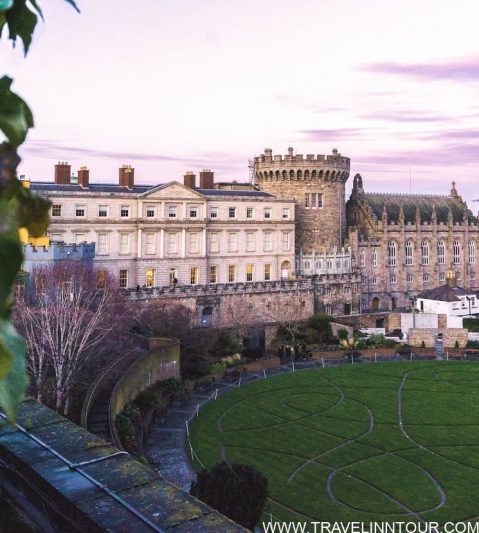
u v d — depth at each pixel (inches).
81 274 2519.7
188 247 4074.8
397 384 2908.5
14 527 480.1
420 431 2223.2
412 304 5039.4
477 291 5290.4
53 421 611.2
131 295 3501.5
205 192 4340.6
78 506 460.4
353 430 2230.6
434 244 5516.7
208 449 2004.2
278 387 2827.3
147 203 3919.8
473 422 2335.1
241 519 1176.2
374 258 5260.8
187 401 2573.8
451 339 3777.1
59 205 3627.0
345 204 5615.2
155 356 2436.0
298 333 3858.3
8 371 90.3
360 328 4069.9
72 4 103.3
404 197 5831.7
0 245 91.4
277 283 4170.8
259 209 4399.6
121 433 1750.7
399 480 1766.7
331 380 2972.4
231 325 3828.7
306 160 5007.4
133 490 490.0
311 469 1845.5
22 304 1867.6
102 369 2063.2
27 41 108.2
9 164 95.1
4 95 96.3
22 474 524.4
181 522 450.6
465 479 1772.9
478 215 5940.0
